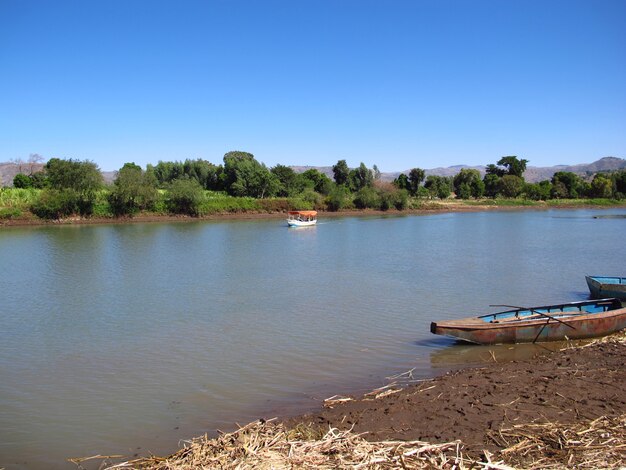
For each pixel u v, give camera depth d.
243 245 49.97
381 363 15.97
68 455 10.67
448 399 12.10
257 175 105.06
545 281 30.25
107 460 10.45
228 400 13.27
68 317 22.25
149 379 14.91
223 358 16.66
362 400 12.67
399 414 11.34
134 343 18.45
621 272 33.44
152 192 82.81
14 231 63.44
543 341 17.88
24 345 18.33
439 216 99.06
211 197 96.19
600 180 145.88
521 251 44.66
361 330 19.80
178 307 23.98
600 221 84.00
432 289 27.88
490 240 54.25
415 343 18.05
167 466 9.47
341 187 120.31
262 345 18.00
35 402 13.41
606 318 18.25
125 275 32.88
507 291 27.31
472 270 34.31
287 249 46.78
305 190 109.31
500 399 11.93
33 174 100.50
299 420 11.46
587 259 39.56
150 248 47.25
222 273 33.66
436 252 44.28
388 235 60.53
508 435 10.04
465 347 17.47
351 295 26.39
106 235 59.00
